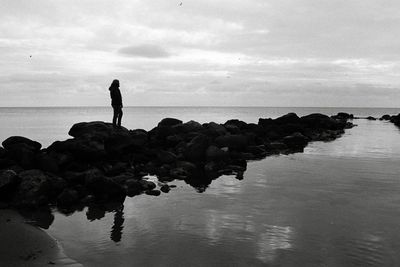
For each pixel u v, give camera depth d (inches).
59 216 505.0
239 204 558.6
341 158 1008.2
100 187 601.6
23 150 689.0
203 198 595.8
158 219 491.2
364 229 450.0
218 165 848.3
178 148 993.5
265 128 1477.6
